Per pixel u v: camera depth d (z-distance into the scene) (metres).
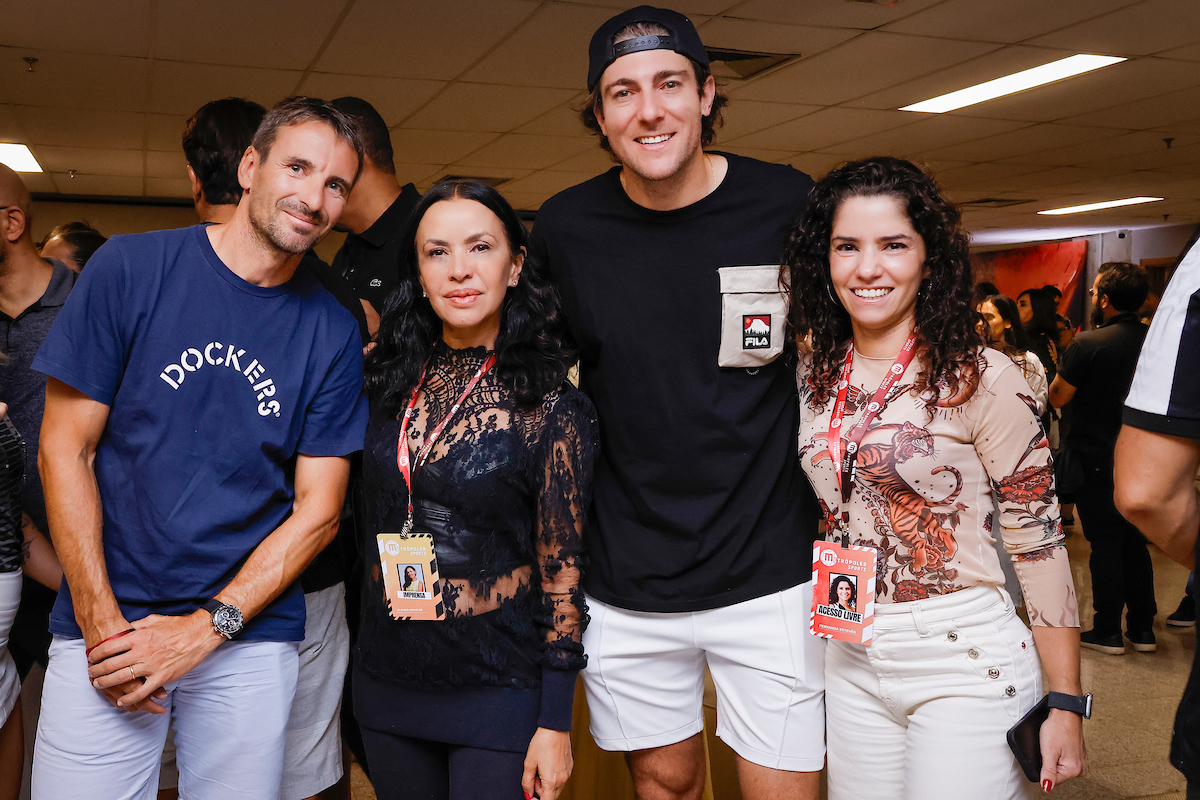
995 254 15.92
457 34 4.75
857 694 1.61
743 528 1.70
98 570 1.47
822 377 1.65
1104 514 3.99
